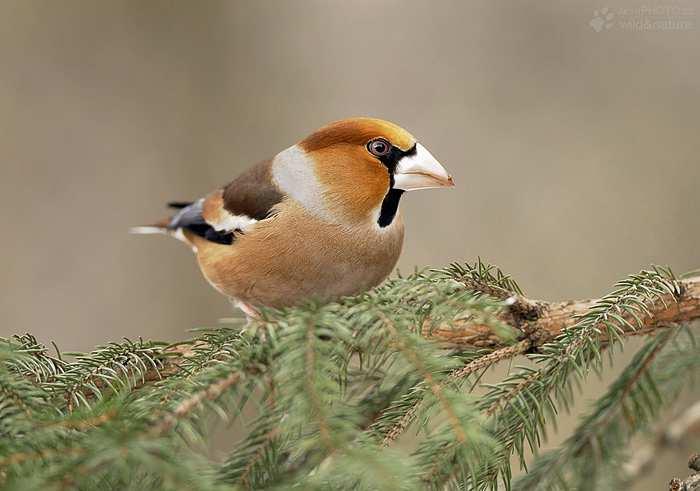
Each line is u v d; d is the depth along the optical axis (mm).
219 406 3504
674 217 12828
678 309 4402
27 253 13477
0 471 2820
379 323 3787
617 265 12617
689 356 5086
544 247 12922
